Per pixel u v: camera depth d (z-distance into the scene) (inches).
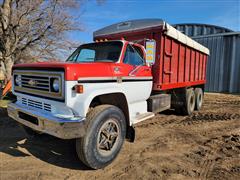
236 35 677.3
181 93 305.0
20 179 121.8
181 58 276.5
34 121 134.6
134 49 183.3
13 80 161.2
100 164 134.7
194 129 235.9
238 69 682.2
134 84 173.8
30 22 434.9
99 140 135.0
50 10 451.2
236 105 427.5
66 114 124.5
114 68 152.1
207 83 744.3
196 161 151.6
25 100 151.3
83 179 125.0
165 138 201.0
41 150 163.2
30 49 479.8
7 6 433.4
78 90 120.1
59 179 124.1
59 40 486.3
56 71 122.6
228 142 191.9
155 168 139.5
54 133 118.3
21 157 150.1
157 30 212.4
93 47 188.1
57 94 122.6
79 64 127.7
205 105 426.9
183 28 952.9
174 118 292.2
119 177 127.9
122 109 160.7
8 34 430.9
